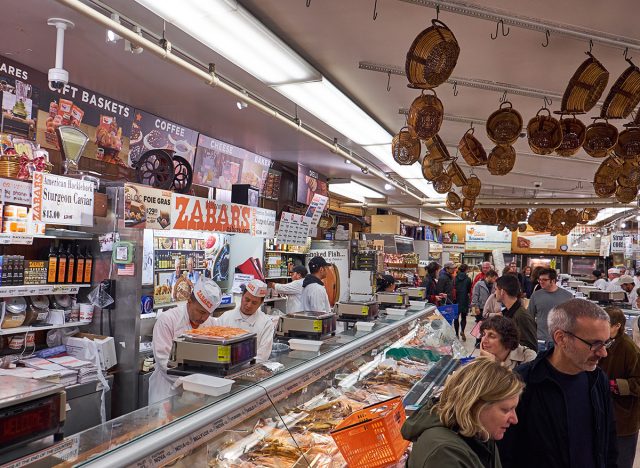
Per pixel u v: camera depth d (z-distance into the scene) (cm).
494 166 484
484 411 157
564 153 393
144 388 439
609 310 330
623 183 516
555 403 213
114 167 546
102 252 451
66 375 387
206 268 626
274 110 508
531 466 215
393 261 1252
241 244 703
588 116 589
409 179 899
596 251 1992
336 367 312
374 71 471
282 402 249
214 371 243
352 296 874
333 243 949
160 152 509
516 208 1227
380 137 619
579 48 412
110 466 150
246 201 620
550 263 2047
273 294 735
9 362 382
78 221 411
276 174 880
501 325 316
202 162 681
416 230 1633
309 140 717
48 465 153
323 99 489
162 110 588
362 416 218
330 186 1094
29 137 451
